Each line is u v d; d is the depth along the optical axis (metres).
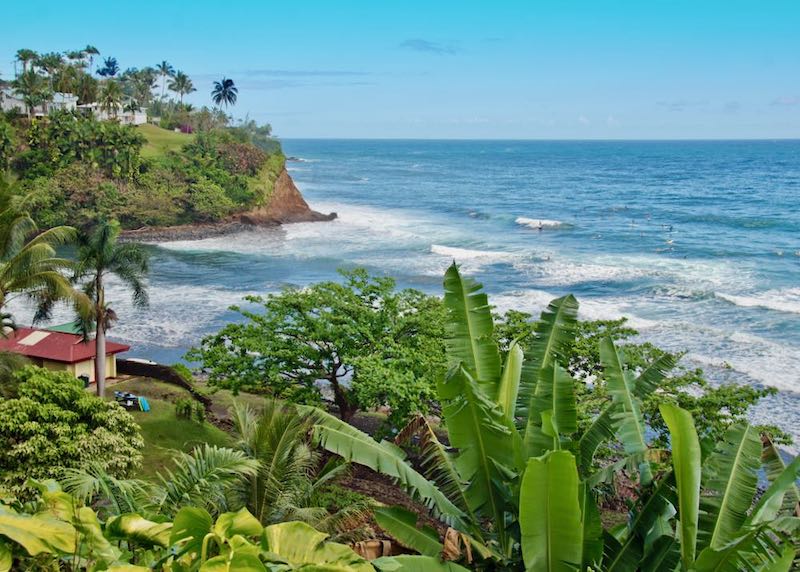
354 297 27.47
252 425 12.17
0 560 5.50
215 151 96.44
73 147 85.94
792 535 8.66
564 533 7.34
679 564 8.14
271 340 26.52
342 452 8.96
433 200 124.50
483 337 9.70
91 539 5.96
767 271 61.03
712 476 8.25
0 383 20.38
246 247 77.12
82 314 27.52
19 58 135.75
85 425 18.41
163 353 42.44
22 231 26.22
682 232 83.94
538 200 123.12
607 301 52.34
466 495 8.94
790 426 30.39
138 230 82.62
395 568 7.21
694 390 34.03
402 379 23.14
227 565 5.05
